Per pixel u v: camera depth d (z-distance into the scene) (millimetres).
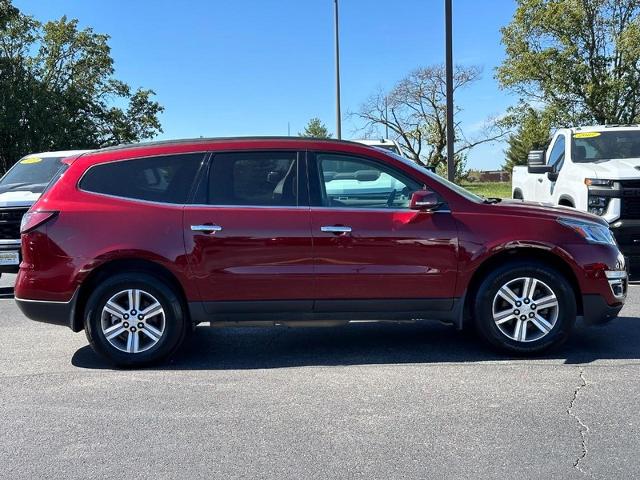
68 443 3777
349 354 5582
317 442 3725
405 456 3516
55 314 5172
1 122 33750
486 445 3633
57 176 5461
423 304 5188
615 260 5227
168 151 5332
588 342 5723
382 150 5391
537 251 5238
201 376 5020
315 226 5098
